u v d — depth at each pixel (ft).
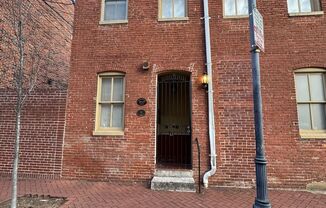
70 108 26.99
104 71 27.48
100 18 28.81
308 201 20.03
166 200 20.02
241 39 26.48
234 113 25.22
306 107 25.16
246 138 24.70
